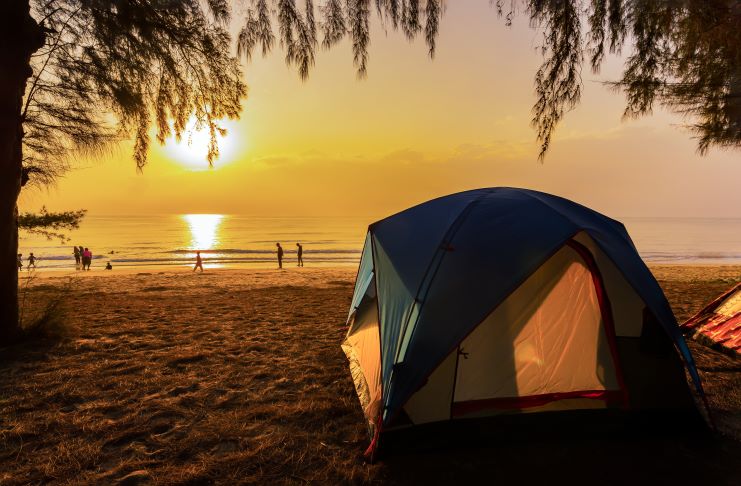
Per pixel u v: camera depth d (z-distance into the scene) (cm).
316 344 611
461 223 380
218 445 329
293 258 4659
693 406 351
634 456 312
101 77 540
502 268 323
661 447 323
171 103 596
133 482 281
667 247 6719
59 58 534
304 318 804
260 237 9625
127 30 507
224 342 623
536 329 365
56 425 356
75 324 734
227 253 5388
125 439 337
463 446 322
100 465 301
